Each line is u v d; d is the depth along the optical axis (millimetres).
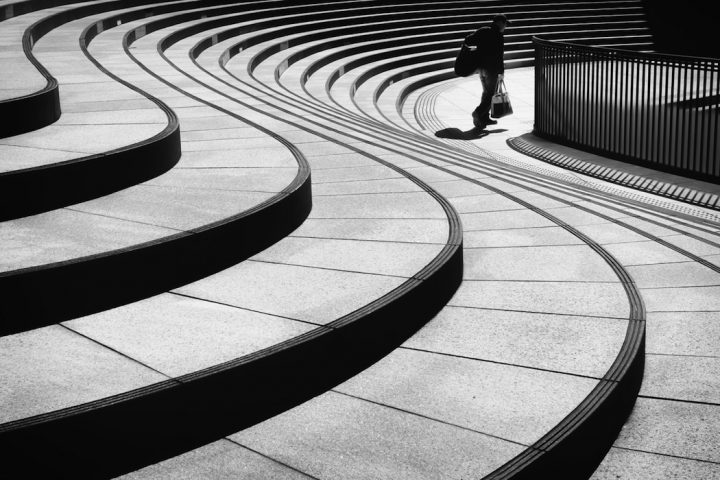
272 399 3953
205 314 4469
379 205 6727
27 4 18156
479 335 4730
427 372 4297
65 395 3551
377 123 15414
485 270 5902
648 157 14523
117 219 5383
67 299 4445
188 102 10469
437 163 10422
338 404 4016
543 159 14648
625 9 31812
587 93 14859
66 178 5758
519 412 3803
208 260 5117
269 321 4324
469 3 31484
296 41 24750
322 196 7121
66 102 8711
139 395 3521
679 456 3887
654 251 6848
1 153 6215
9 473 3293
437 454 3498
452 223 6090
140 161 6457
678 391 4453
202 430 3730
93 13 20453
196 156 7473
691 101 12227
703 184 12125
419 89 24562
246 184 6340
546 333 4695
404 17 29375
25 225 5301
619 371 4141
